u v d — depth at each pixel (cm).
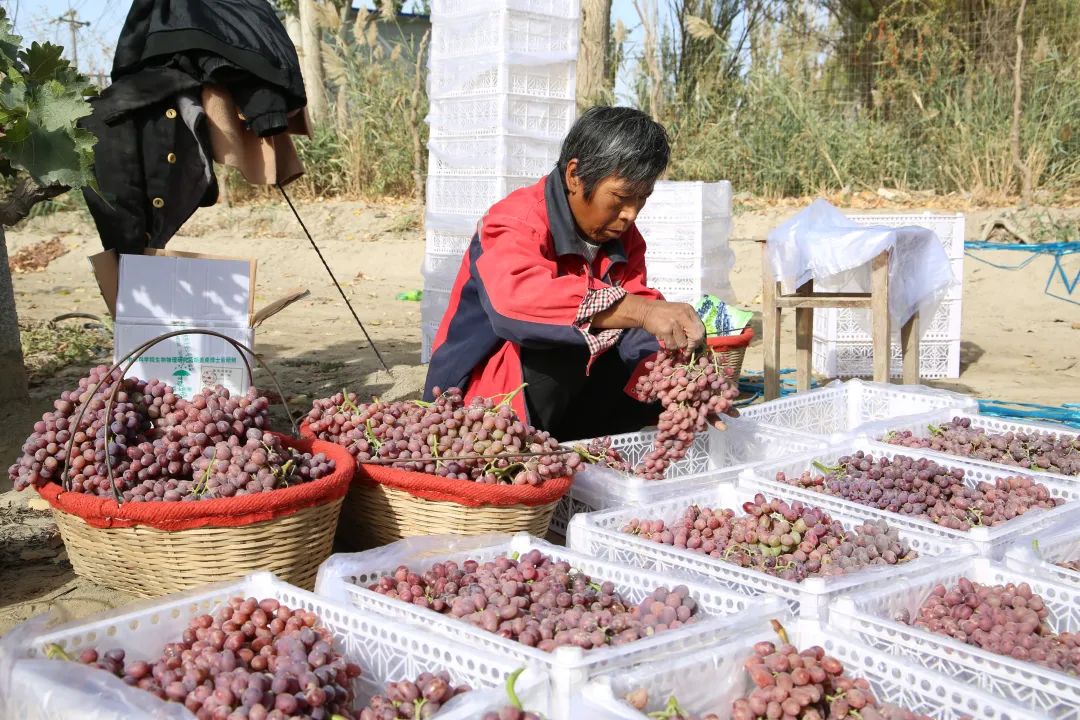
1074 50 1381
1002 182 1330
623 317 381
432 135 750
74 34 822
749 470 391
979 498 376
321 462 339
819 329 780
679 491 382
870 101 1538
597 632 254
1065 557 326
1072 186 1313
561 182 401
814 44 1550
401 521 354
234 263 463
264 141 491
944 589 294
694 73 1533
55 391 637
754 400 676
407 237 1480
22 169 377
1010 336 912
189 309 459
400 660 255
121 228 469
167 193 471
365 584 295
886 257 586
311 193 1706
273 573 317
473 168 722
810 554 325
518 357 412
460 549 315
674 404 392
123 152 463
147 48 458
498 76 695
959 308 744
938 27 1439
